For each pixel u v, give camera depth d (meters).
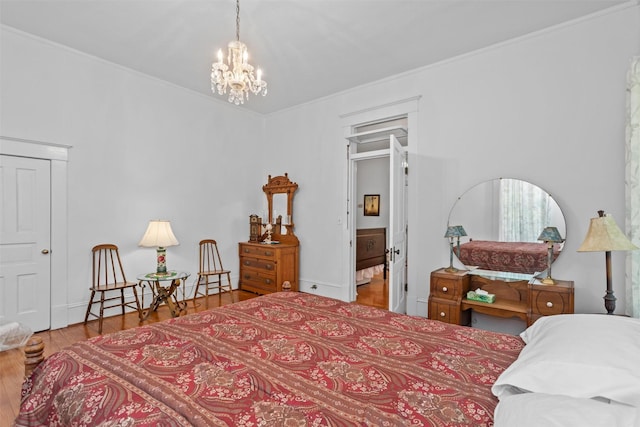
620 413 0.72
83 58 3.45
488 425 0.92
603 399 0.92
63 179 3.32
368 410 0.98
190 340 1.53
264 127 5.45
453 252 3.40
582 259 2.75
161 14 2.73
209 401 1.02
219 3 2.57
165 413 0.96
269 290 4.65
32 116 3.12
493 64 3.21
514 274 3.04
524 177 3.04
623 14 2.59
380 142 5.02
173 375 1.19
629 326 1.19
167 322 1.79
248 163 5.21
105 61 3.58
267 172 5.40
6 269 3.00
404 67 3.68
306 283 4.86
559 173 2.87
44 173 3.21
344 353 1.41
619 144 2.61
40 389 1.23
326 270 4.64
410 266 3.73
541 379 0.99
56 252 3.28
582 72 2.76
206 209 4.64
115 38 3.13
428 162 3.62
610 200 2.64
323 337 1.59
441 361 1.33
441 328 1.74
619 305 2.59
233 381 1.15
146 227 3.98
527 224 2.99
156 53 3.42
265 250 4.70
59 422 1.08
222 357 1.35
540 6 2.60
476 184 3.30
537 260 2.94
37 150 3.15
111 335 1.58
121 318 3.59
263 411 0.98
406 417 0.95
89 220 3.51
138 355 1.36
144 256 3.97
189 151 4.43
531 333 1.48
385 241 6.29
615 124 2.62
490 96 3.22
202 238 4.59
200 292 4.55
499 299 3.06
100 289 3.29
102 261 3.61
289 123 5.07
